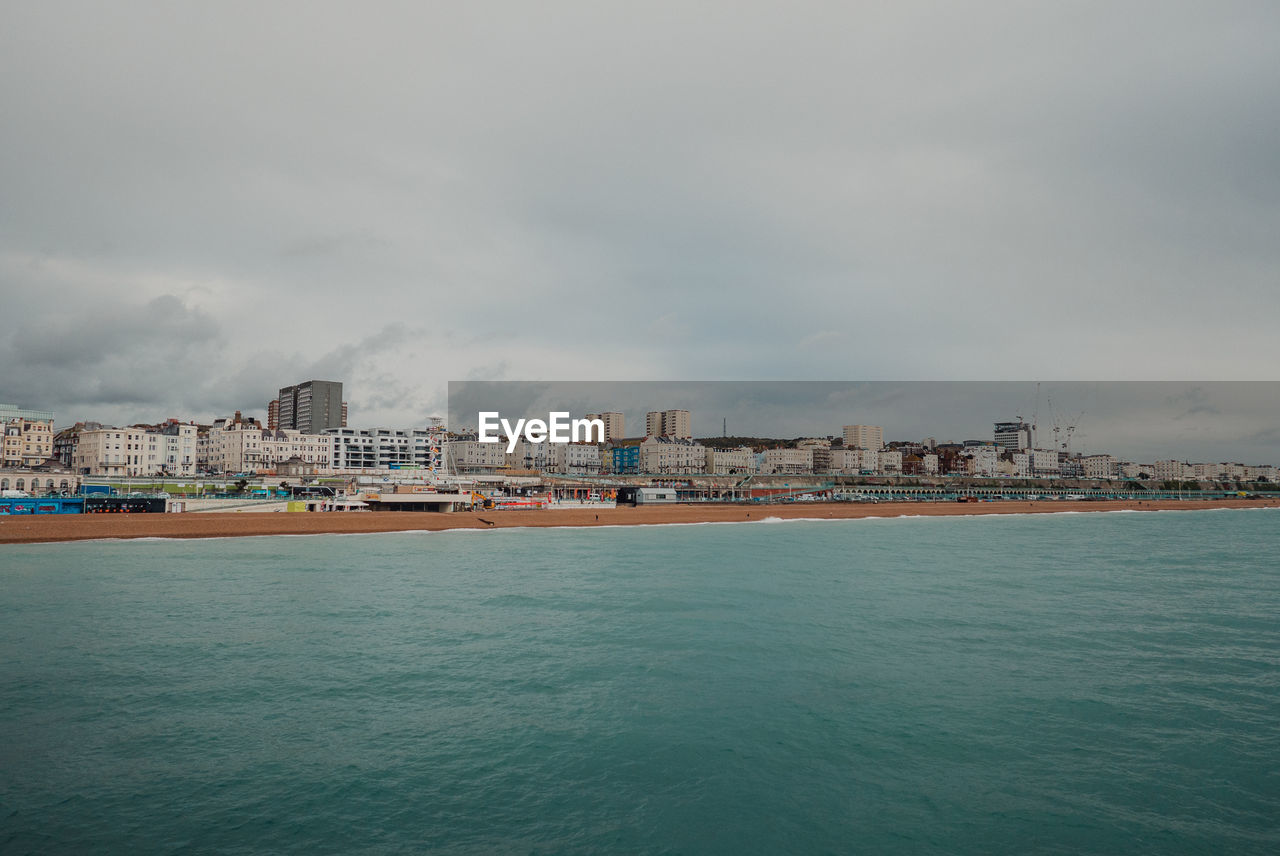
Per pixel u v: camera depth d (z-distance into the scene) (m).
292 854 16.27
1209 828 17.72
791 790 19.66
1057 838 17.23
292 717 24.70
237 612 41.22
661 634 36.56
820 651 33.41
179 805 18.53
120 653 32.34
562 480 197.88
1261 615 42.28
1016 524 135.62
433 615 40.75
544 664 31.09
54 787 19.48
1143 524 140.12
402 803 18.77
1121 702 26.64
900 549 81.06
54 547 76.75
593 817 18.11
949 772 20.80
